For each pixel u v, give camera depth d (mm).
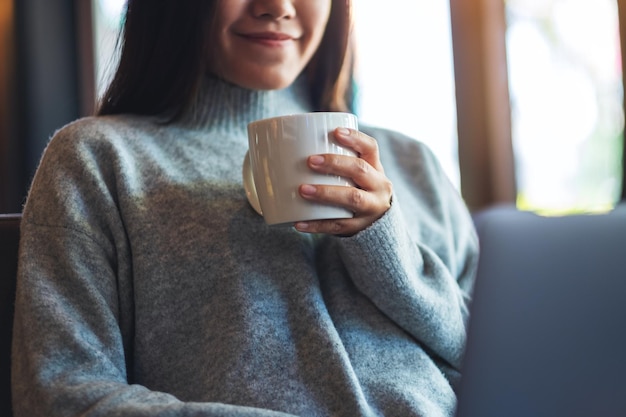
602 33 2977
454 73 3246
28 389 876
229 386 914
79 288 931
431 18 3211
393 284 955
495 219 681
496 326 597
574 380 553
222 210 1010
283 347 938
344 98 1342
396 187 1212
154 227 986
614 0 2930
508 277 620
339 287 1011
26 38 3312
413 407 928
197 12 1077
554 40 3104
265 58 1090
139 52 1123
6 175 3262
